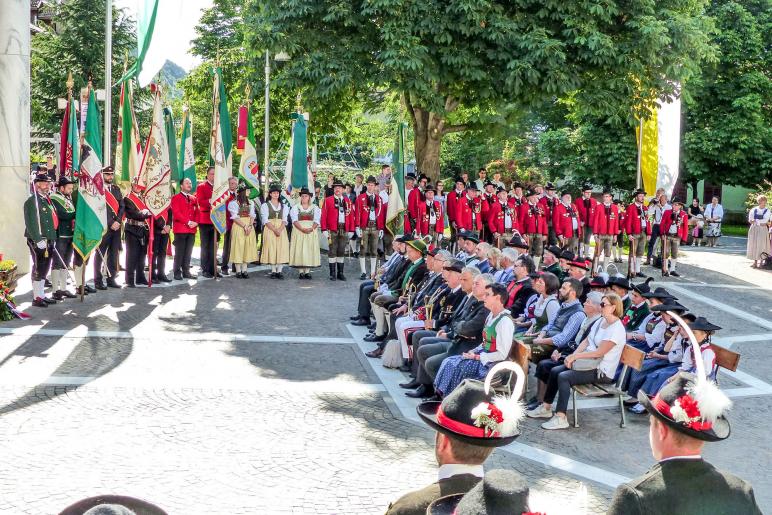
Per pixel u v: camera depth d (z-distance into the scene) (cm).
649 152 2384
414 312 1200
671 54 2239
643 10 2217
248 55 2569
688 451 330
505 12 2241
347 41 2178
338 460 812
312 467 790
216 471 768
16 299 1545
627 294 1227
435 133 2628
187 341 1284
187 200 1855
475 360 928
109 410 930
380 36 2100
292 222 1980
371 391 1065
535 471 815
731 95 3541
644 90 2302
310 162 2697
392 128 4175
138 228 1728
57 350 1184
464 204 2233
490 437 352
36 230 1451
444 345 1039
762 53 3591
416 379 1088
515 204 2270
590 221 2220
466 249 1425
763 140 3591
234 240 1928
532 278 1216
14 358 1130
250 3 2533
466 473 365
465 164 4181
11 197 1747
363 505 708
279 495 721
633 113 2311
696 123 3616
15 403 939
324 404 998
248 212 1944
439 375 945
